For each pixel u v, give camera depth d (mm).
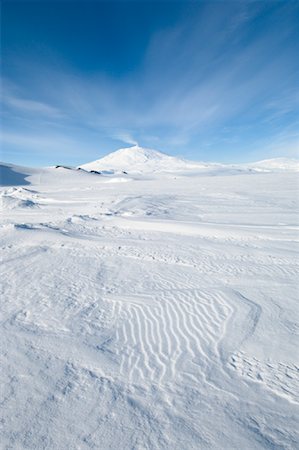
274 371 3822
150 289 6898
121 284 7332
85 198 27797
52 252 10633
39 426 3109
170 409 3289
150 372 3930
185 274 7863
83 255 10195
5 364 4164
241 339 4582
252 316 5258
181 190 33781
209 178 59062
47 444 2891
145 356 4297
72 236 12859
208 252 9820
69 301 6391
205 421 3107
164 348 4480
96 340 4777
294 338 4523
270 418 3115
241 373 3826
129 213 18203
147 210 19000
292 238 10867
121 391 3600
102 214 18219
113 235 13055
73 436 2977
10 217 18750
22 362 4207
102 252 10508
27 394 3570
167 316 5492
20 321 5484
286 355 4129
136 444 2865
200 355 4250
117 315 5664
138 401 3426
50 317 5633
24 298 6598
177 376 3826
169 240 11703
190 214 17531
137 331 5027
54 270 8609
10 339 4836
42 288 7188
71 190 40438
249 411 3219
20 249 11062
